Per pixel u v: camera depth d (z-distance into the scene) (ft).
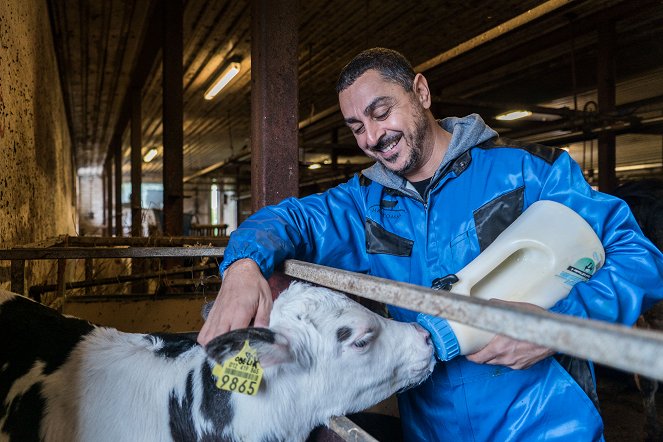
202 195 97.86
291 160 7.69
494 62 22.74
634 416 11.65
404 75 4.72
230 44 26.66
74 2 22.08
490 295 4.36
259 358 3.73
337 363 4.38
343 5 20.97
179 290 15.61
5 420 4.40
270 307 4.26
